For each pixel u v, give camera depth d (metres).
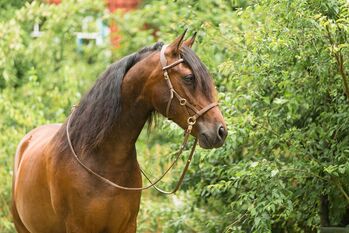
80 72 16.47
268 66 9.65
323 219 10.89
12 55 15.89
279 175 9.80
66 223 8.16
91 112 8.02
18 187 9.20
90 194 7.95
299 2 9.05
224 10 15.06
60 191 8.11
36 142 9.51
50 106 15.45
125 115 7.96
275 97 10.70
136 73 7.88
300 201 10.71
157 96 7.73
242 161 10.55
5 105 14.01
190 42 8.03
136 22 16.98
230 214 10.84
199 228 12.25
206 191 11.55
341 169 9.19
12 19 15.84
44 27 16.53
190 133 7.72
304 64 9.46
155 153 13.15
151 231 13.09
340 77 9.65
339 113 9.73
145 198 13.71
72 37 17.25
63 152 8.16
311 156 9.95
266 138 10.10
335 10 9.20
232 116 10.22
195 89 7.57
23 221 9.34
